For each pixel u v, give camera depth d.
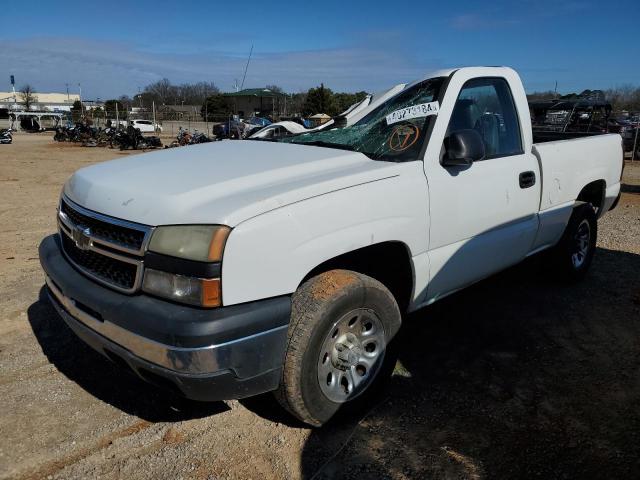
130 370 2.54
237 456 2.66
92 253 2.64
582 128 12.68
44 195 10.57
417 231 3.02
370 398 2.97
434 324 4.22
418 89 3.53
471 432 2.88
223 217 2.28
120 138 26.55
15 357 3.57
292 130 8.34
